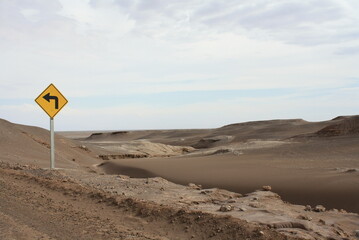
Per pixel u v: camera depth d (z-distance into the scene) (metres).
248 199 12.21
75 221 7.58
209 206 10.37
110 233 6.82
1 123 34.72
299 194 25.03
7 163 19.05
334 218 11.51
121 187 13.09
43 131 50.84
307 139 79.12
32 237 6.24
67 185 11.77
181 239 6.82
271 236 6.73
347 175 30.56
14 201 9.06
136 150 87.00
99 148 70.00
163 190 12.94
